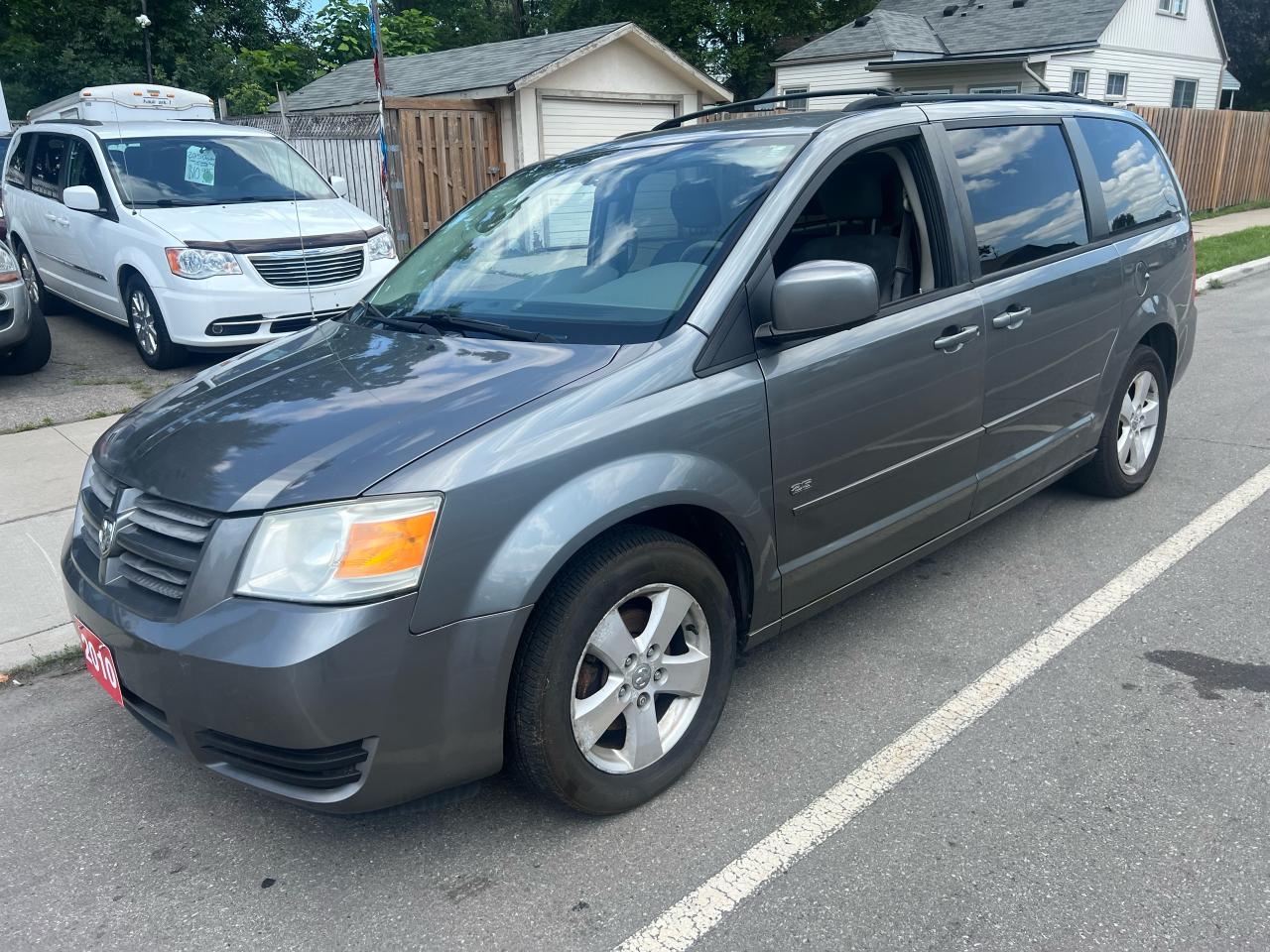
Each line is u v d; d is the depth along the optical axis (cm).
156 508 253
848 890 248
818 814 277
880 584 420
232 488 240
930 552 374
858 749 307
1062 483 517
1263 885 243
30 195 960
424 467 236
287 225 782
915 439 343
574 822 278
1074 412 434
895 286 353
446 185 1293
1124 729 311
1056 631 375
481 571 237
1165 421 517
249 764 240
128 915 251
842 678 348
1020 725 315
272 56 2902
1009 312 375
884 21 2612
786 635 381
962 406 360
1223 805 273
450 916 246
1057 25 2466
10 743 331
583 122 1511
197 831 283
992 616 388
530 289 329
